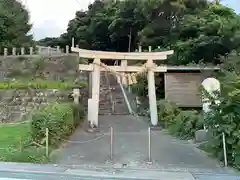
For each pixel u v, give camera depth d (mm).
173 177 7645
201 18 22359
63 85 19656
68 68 24891
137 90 20375
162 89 19172
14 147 10430
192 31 22984
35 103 19125
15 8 36062
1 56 26562
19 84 20188
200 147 11172
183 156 10102
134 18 32312
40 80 23266
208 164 9141
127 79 16797
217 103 9773
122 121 16594
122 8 32750
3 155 9445
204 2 24266
